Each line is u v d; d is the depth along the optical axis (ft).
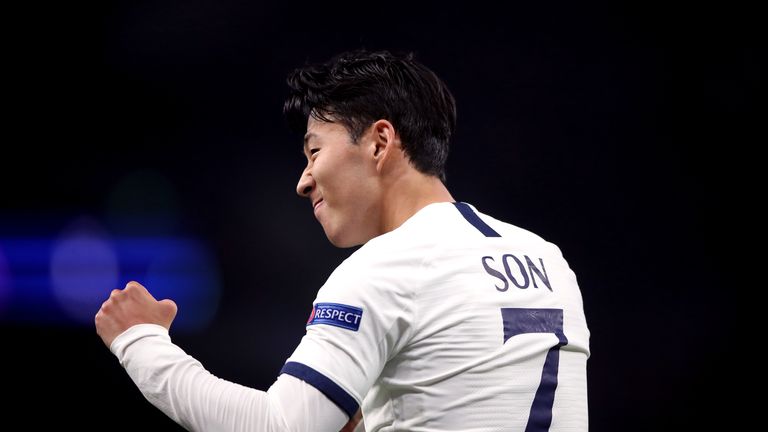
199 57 61.36
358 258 16.65
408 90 19.25
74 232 61.00
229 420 15.24
